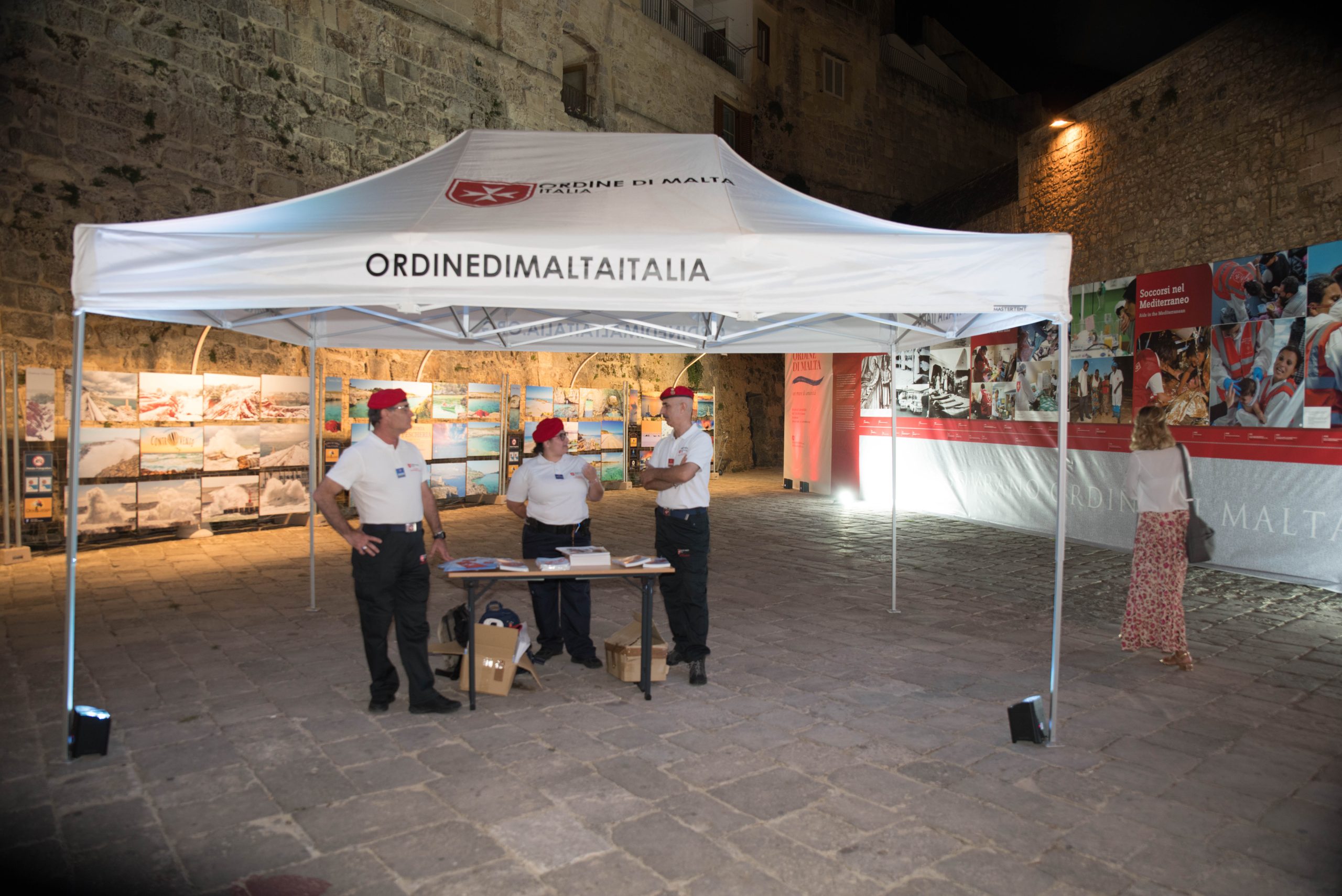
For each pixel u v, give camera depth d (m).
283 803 3.37
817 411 15.77
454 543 10.32
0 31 8.88
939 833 3.18
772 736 4.13
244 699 4.61
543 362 15.95
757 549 9.81
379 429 4.27
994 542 10.47
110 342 9.88
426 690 4.38
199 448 10.18
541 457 5.29
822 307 3.86
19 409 8.99
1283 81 10.55
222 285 3.69
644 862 2.94
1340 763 3.88
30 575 8.00
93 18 9.64
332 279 3.71
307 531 10.98
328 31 12.34
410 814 3.28
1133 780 3.67
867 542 10.45
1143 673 5.25
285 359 11.74
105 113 9.77
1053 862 2.98
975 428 12.19
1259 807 3.43
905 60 26.67
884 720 4.37
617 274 3.79
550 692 4.75
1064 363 4.04
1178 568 5.33
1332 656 5.62
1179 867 2.96
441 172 4.96
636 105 18.42
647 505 14.22
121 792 3.46
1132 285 9.66
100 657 5.38
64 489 9.26
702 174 4.86
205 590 7.40
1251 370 8.38
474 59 14.70
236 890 2.73
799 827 3.21
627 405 16.45
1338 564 7.67
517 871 2.88
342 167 12.58
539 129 16.06
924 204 23.44
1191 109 11.91
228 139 11.05
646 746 3.99
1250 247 11.09
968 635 6.10
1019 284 3.94
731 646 5.75
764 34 22.58
